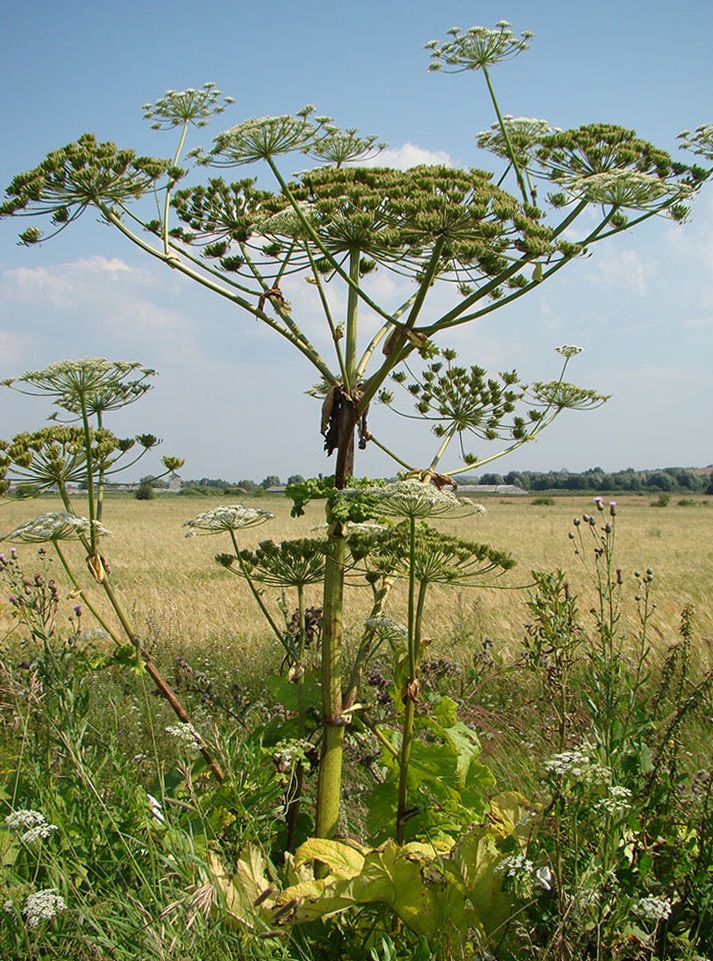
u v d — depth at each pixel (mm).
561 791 3156
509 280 4605
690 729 5336
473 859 3203
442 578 3764
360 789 4980
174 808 3637
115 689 6652
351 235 3662
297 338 3924
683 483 152375
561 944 2826
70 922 3076
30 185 3867
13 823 3242
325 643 3709
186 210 4133
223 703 6328
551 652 3826
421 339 3697
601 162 4336
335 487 3846
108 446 4117
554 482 152125
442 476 4441
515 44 4418
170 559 26594
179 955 2777
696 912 3357
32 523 3744
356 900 3117
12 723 4727
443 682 7398
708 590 15266
